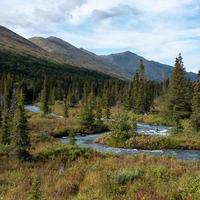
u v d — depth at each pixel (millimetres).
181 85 79625
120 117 46969
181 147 43156
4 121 34188
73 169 20016
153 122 73875
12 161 23359
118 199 13547
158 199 13016
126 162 21797
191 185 13883
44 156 24703
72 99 127000
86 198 14000
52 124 57719
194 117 58438
